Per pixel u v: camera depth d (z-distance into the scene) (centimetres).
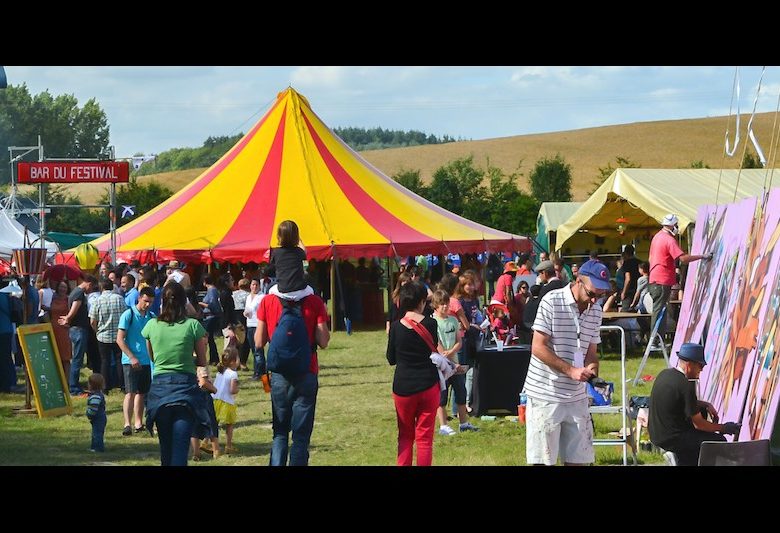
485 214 7525
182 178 12738
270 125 3547
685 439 984
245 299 2430
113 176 2338
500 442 1302
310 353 996
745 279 1234
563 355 877
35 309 2072
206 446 1257
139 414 1438
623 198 2917
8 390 1939
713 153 11612
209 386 949
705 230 1653
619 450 1192
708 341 1445
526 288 1766
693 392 988
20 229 4281
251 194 3322
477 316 1543
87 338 1903
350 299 3572
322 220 3212
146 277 1803
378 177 3572
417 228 3300
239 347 2233
